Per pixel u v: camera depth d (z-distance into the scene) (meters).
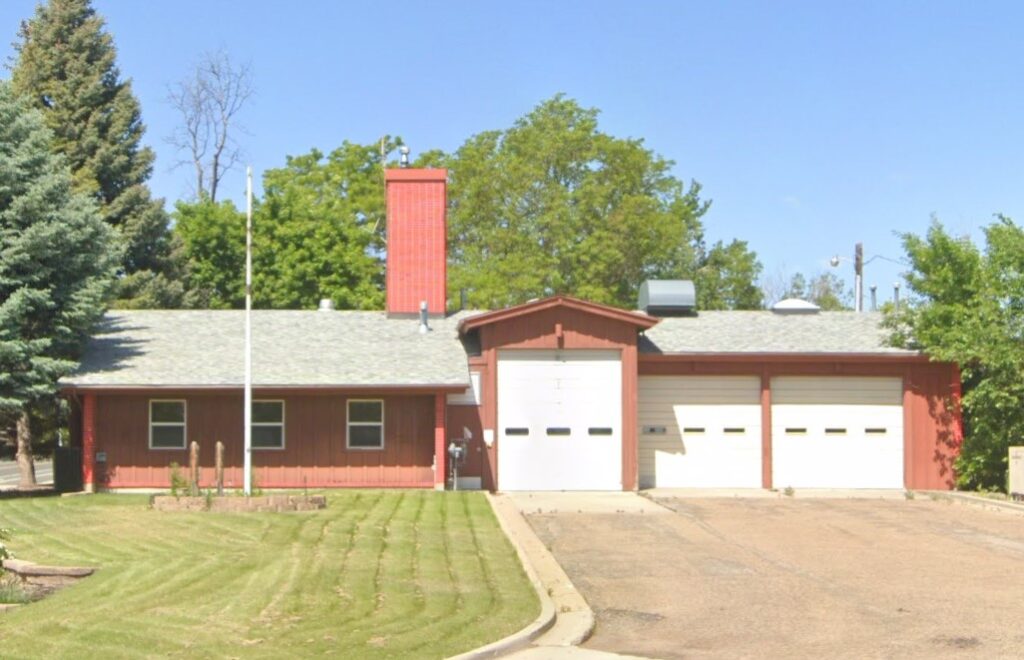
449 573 16.06
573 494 29.41
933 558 18.83
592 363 30.42
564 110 60.50
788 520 24.02
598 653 12.02
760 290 71.12
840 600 15.09
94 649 11.46
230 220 52.06
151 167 45.06
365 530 20.14
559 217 57.28
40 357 28.11
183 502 22.81
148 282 43.28
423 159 64.56
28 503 25.42
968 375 30.20
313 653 11.42
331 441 29.66
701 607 14.64
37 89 42.91
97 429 29.33
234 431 29.61
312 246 52.31
